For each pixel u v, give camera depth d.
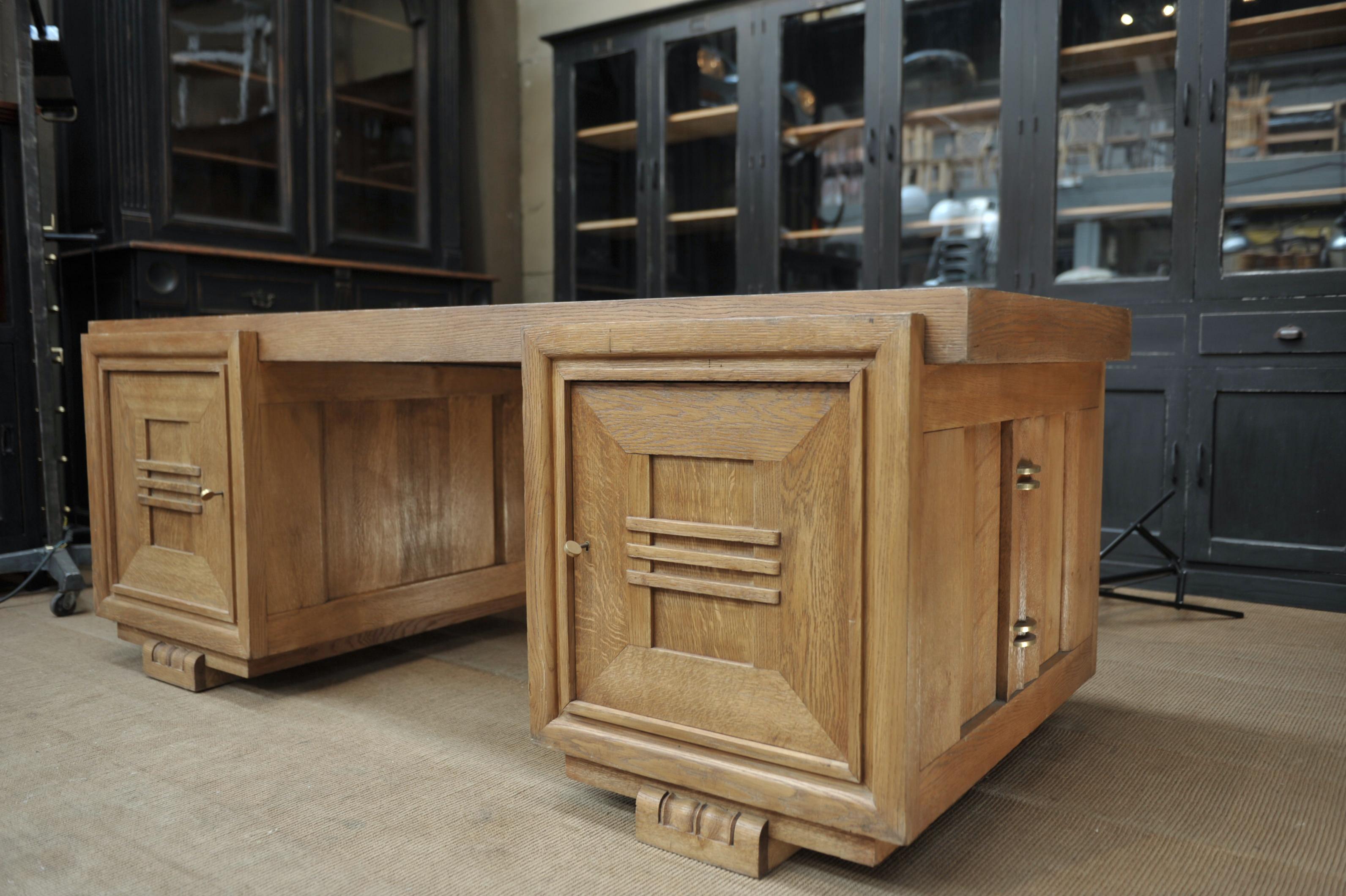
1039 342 1.11
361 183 3.35
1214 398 2.38
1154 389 2.46
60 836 1.13
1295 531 2.30
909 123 2.81
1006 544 1.23
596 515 1.16
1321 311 2.24
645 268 3.38
